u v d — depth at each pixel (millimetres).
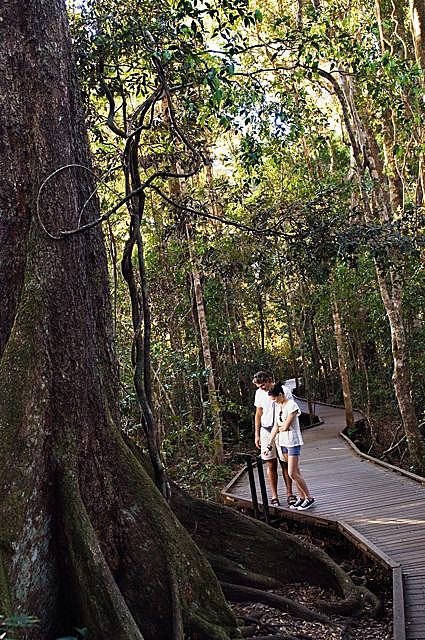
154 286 13125
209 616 4309
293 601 5414
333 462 12922
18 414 3793
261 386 9367
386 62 9711
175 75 6297
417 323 17641
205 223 11570
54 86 4527
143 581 4238
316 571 6020
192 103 6332
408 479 10414
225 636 4160
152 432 5500
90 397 4277
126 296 12336
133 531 4344
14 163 4348
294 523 9023
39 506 3750
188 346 16672
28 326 3998
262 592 5484
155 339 13047
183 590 4285
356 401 25047
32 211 4285
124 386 9719
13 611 3201
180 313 16422
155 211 12367
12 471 3678
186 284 15273
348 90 13961
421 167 13945
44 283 4145
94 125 7438
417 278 14602
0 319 4184
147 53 6105
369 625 5367
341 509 8797
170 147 8000
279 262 8039
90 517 4082
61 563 3838
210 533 6000
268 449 9273
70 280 4273
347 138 18422
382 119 15305
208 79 5910
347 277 16531
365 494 9586
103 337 5008
